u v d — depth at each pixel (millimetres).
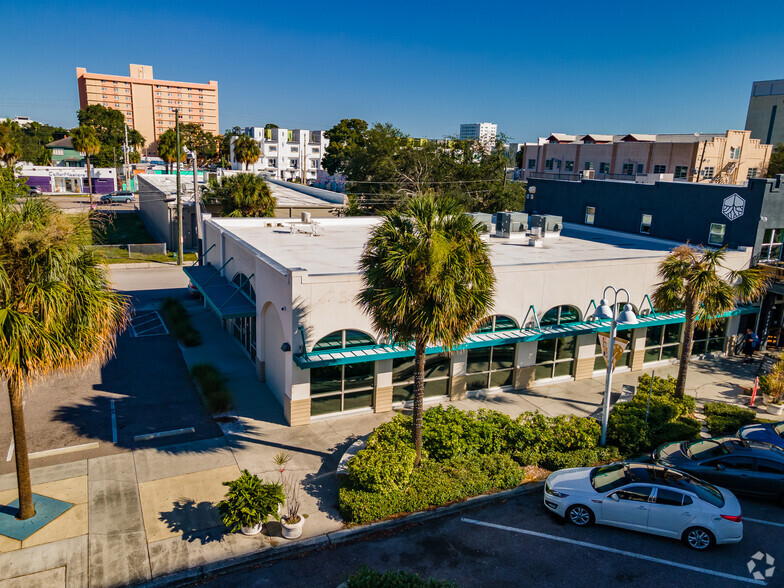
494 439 15969
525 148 75000
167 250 47094
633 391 20938
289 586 10766
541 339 20781
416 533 12539
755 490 14234
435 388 19562
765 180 24391
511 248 25328
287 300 16703
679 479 13016
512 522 13062
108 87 175375
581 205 35031
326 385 17625
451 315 12859
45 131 127438
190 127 131000
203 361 22469
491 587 10867
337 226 31516
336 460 15320
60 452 15141
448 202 13367
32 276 10602
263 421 17469
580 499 12828
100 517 12414
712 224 26953
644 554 12008
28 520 12141
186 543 11703
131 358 22578
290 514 12227
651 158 55781
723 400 20781
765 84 78875
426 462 14820
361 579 9391
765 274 22812
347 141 102250
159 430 16594
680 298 19234
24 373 10680
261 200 43312
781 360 21969
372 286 13430
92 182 89688
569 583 11047
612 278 21953
